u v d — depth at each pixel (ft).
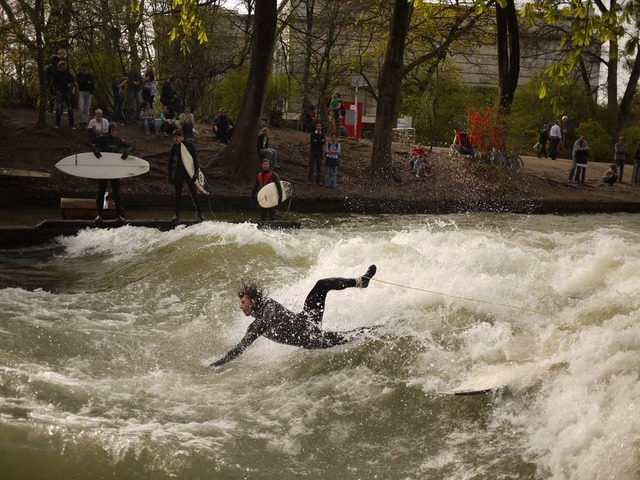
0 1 75.77
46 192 67.97
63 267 41.19
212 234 41.81
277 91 103.35
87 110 77.97
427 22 100.94
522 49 133.18
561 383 20.65
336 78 115.24
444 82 125.08
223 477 17.37
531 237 48.91
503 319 26.30
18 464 16.75
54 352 24.99
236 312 31.42
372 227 62.90
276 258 39.06
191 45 99.35
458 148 98.32
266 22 76.43
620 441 17.54
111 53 88.63
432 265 33.65
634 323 23.44
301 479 17.72
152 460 17.49
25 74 85.51
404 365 23.34
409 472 18.28
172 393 22.24
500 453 18.72
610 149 131.44
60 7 75.72
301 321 24.26
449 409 20.89
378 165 84.23
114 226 50.44
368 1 98.99
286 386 22.89
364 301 28.45
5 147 72.79
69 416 19.16
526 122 94.27
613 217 80.64
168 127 81.82
